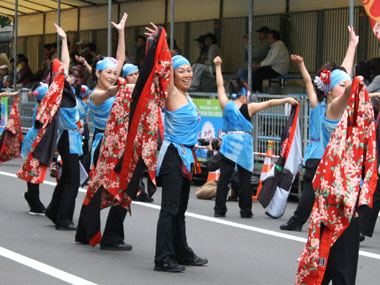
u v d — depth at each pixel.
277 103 10.12
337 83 7.38
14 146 12.73
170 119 6.99
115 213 7.81
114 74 8.45
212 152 12.84
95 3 21.39
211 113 13.75
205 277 6.77
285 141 10.13
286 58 15.83
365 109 5.15
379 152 8.75
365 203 5.10
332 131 6.66
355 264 5.15
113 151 7.50
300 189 12.38
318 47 16.02
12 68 22.89
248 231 9.23
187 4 18.95
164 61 6.86
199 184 14.52
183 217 7.24
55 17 23.28
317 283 5.06
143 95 6.92
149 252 7.81
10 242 8.10
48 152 8.95
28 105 18.30
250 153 10.20
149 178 6.92
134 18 20.36
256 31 16.69
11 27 26.03
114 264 7.18
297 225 9.34
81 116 10.44
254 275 6.91
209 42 17.50
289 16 16.56
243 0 17.62
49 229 9.01
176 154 6.95
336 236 5.04
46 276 6.60
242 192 10.32
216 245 8.30
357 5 15.34
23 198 11.43
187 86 7.11
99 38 21.36
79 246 8.03
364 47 15.20
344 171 5.07
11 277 6.52
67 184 8.98
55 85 8.87
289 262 7.52
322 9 15.95
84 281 6.44
